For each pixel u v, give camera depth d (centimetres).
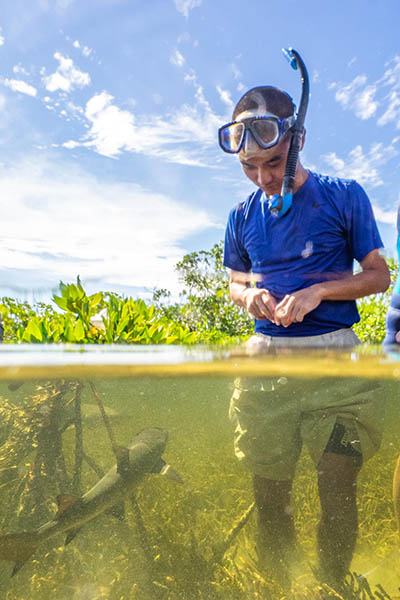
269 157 259
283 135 254
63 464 206
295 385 236
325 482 222
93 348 261
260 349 257
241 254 306
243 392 234
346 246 279
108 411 227
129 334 356
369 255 270
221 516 211
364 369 220
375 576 203
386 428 237
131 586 182
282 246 275
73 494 203
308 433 230
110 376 229
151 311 396
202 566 192
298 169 268
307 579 196
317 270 272
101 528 200
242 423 232
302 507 216
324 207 267
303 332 275
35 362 208
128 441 220
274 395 231
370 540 211
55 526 196
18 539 191
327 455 226
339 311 274
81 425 216
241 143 255
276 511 213
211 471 220
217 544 202
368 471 224
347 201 267
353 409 231
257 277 290
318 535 210
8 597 178
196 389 239
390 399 248
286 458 225
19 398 218
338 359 216
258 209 285
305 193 268
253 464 223
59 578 186
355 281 264
